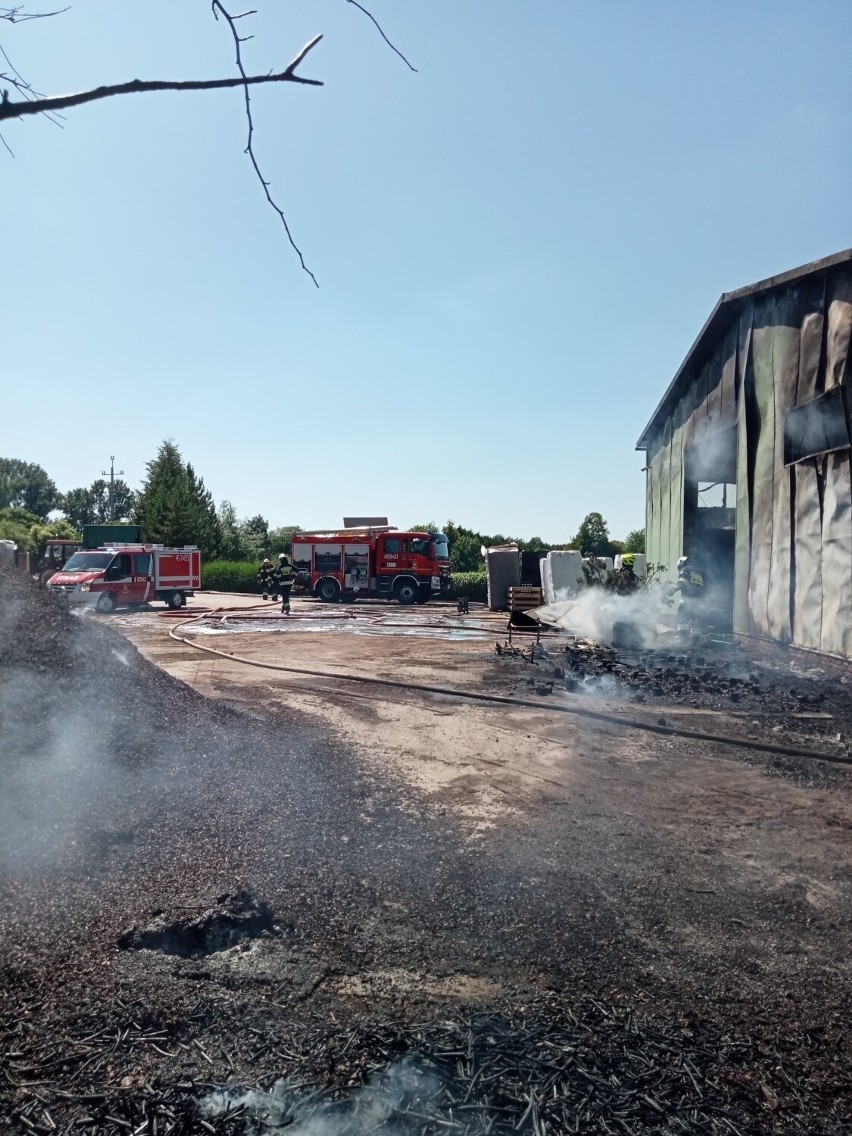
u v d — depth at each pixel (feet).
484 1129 7.90
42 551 108.99
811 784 20.93
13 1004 9.89
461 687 35.17
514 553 87.45
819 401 37.73
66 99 4.53
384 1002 10.39
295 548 104.83
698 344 52.06
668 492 64.64
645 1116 8.21
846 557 35.27
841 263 34.91
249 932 12.26
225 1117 8.01
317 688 35.22
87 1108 8.12
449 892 13.96
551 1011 10.23
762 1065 9.23
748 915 13.32
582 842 16.66
